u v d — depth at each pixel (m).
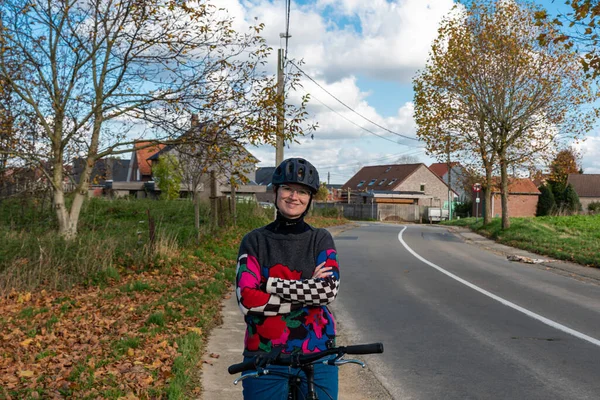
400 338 7.90
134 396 4.85
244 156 13.95
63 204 13.91
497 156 30.20
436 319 9.14
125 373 5.57
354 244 22.84
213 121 13.07
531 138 29.06
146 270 12.16
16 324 7.75
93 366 5.66
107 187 49.09
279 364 2.54
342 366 6.62
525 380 6.07
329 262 2.79
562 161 29.86
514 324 8.77
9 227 15.41
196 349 6.60
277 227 2.89
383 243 23.58
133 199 29.77
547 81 27.22
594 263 16.38
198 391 5.32
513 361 6.78
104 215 22.06
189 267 12.75
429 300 10.84
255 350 2.74
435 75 30.17
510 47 27.55
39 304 9.16
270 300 2.66
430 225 46.88
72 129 13.73
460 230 36.59
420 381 6.05
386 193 68.94
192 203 25.92
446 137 31.09
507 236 25.81
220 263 13.95
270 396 2.71
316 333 2.75
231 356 6.57
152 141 13.86
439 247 22.44
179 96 12.83
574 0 10.93
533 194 62.12
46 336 7.03
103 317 8.25
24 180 16.39
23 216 17.27
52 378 5.36
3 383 5.18
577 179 77.81
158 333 7.30
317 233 2.88
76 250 11.66
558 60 26.55
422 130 31.67
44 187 16.38
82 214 21.22
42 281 10.55
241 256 2.82
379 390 5.77
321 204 72.00
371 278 13.64
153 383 5.32
